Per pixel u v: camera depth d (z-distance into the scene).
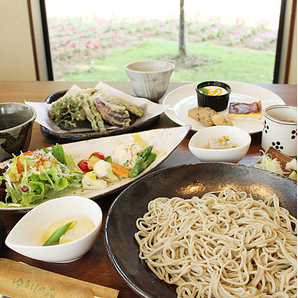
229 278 0.78
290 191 0.95
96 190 1.05
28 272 0.77
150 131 1.34
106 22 3.78
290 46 3.12
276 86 2.09
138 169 1.09
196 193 1.05
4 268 0.78
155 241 0.90
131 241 0.87
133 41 3.88
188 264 0.81
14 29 3.16
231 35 3.79
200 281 0.78
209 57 3.88
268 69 3.79
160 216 0.95
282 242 0.83
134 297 0.74
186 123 1.58
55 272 0.81
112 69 3.92
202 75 3.85
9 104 1.31
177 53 3.89
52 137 1.42
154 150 1.26
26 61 3.33
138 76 1.68
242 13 3.69
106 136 1.42
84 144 1.31
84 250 0.80
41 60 3.47
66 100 1.53
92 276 0.80
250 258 0.80
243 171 1.03
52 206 0.88
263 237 0.83
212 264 0.80
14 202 0.97
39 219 0.86
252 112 1.57
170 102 1.83
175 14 3.70
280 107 1.31
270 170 1.09
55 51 3.82
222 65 3.87
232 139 1.28
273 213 0.93
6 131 1.13
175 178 1.04
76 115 1.52
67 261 0.83
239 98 1.89
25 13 3.09
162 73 1.68
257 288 0.77
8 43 3.23
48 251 0.74
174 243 0.86
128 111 1.59
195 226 0.93
